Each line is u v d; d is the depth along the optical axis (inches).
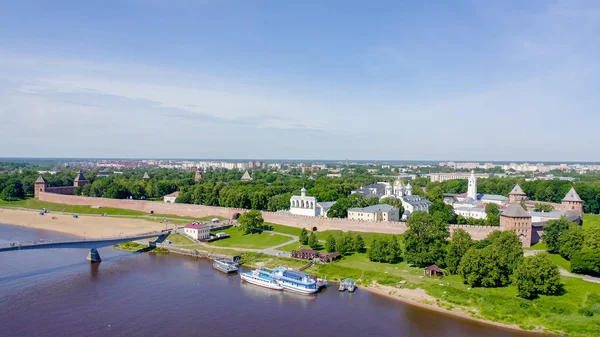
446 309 5974.4
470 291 6240.2
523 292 5895.7
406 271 7303.2
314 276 7214.6
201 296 6466.5
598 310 5393.7
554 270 5876.0
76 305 5964.6
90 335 5044.3
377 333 5251.0
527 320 5462.6
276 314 5807.1
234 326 5383.9
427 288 6540.4
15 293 6412.4
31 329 5177.2
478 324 5511.8
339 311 5935.0
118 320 5487.2
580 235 7253.9
